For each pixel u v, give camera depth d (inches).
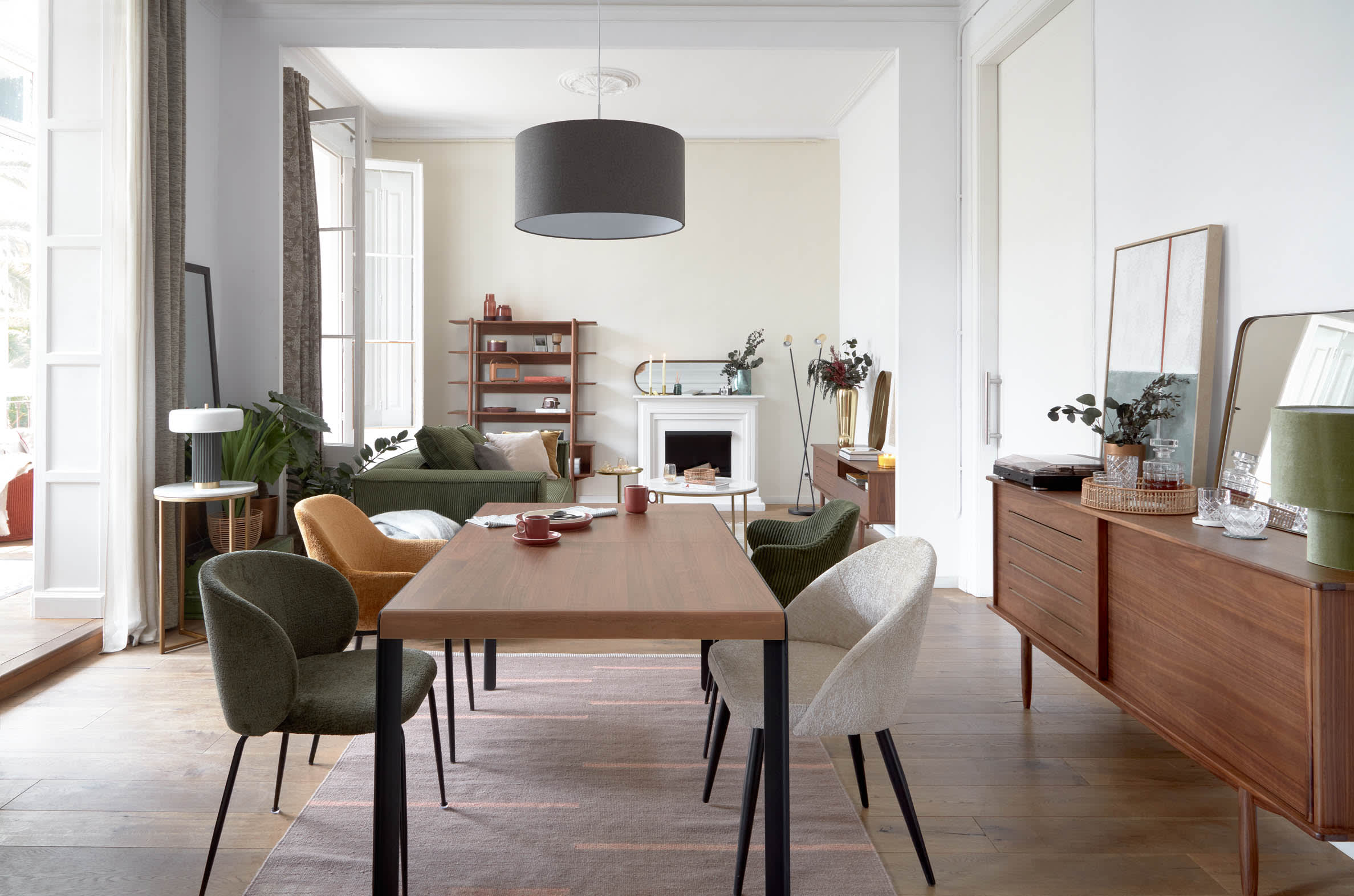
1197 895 82.7
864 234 287.4
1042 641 118.7
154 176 160.4
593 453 327.9
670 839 92.2
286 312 212.8
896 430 204.5
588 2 200.8
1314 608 67.0
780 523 140.9
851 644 98.0
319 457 211.5
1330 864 88.0
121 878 84.7
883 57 249.0
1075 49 153.9
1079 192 152.8
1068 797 102.5
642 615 73.2
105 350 156.2
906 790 84.4
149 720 123.4
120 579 155.2
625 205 109.6
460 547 102.7
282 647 77.4
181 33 166.9
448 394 323.6
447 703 120.4
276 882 83.7
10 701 130.1
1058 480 120.1
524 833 93.4
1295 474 72.6
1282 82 99.7
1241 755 77.7
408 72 262.5
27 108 238.7
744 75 265.4
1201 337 112.1
